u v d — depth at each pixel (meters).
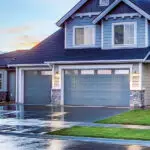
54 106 28.30
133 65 26.75
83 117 21.50
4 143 14.56
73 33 30.34
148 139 14.78
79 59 28.16
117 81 27.58
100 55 28.17
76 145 14.16
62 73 29.22
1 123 19.44
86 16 29.97
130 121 19.22
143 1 30.64
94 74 28.34
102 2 29.80
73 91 29.02
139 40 27.98
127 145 14.20
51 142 14.80
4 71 35.12
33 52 31.70
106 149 13.44
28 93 31.39
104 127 17.72
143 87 26.88
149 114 21.80
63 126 18.23
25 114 23.23
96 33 29.59
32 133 16.52
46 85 30.72
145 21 27.78
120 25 28.55
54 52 30.66
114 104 27.69
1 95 34.94
